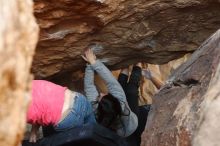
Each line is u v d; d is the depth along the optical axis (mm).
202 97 1949
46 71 3207
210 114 1650
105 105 3092
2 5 806
